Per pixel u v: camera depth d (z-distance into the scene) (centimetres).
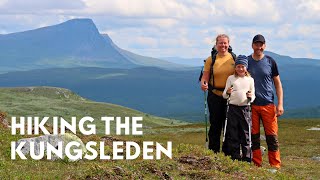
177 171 1655
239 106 1869
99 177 1501
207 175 1603
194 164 1739
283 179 1739
